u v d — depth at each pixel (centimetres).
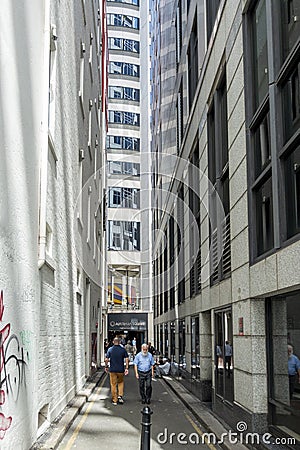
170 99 2828
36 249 937
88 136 2272
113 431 1143
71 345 1548
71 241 1576
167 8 2981
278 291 840
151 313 5138
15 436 751
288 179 832
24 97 832
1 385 677
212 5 1509
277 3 884
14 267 759
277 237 835
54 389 1160
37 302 941
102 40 3712
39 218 970
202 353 1627
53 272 1152
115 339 1641
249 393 965
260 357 955
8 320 720
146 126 6072
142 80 6316
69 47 1516
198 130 1752
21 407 792
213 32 1412
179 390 1947
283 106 859
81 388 1856
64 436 1073
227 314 1233
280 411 879
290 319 843
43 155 995
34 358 903
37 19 955
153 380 2534
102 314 3678
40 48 994
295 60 789
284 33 866
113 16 6444
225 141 1340
